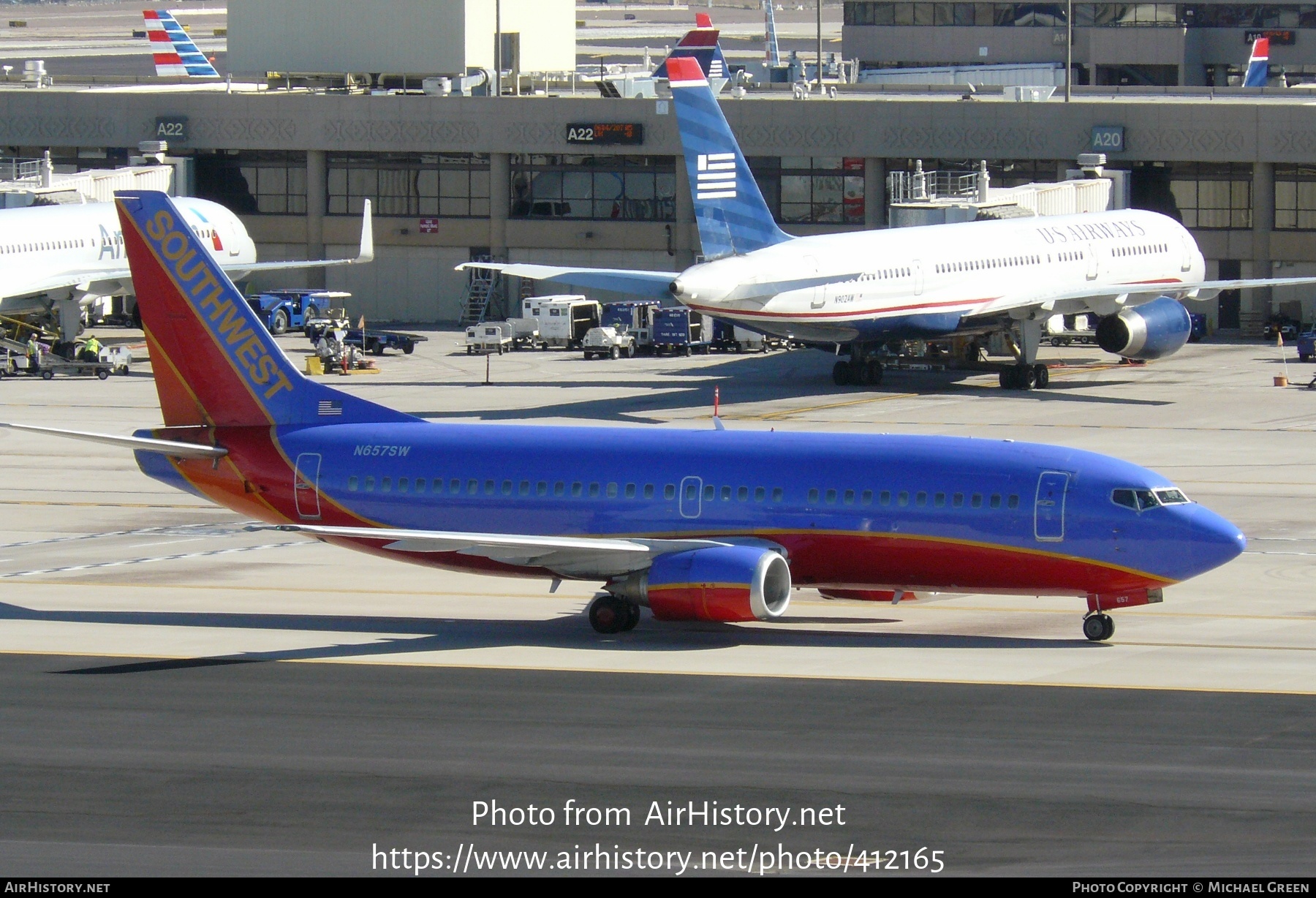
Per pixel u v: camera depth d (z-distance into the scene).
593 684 81.81
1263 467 151.12
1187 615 99.69
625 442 99.00
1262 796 63.75
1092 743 70.88
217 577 112.62
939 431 170.12
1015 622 98.56
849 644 91.81
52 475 153.75
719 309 182.00
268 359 104.12
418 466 100.81
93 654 89.19
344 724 74.69
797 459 95.62
